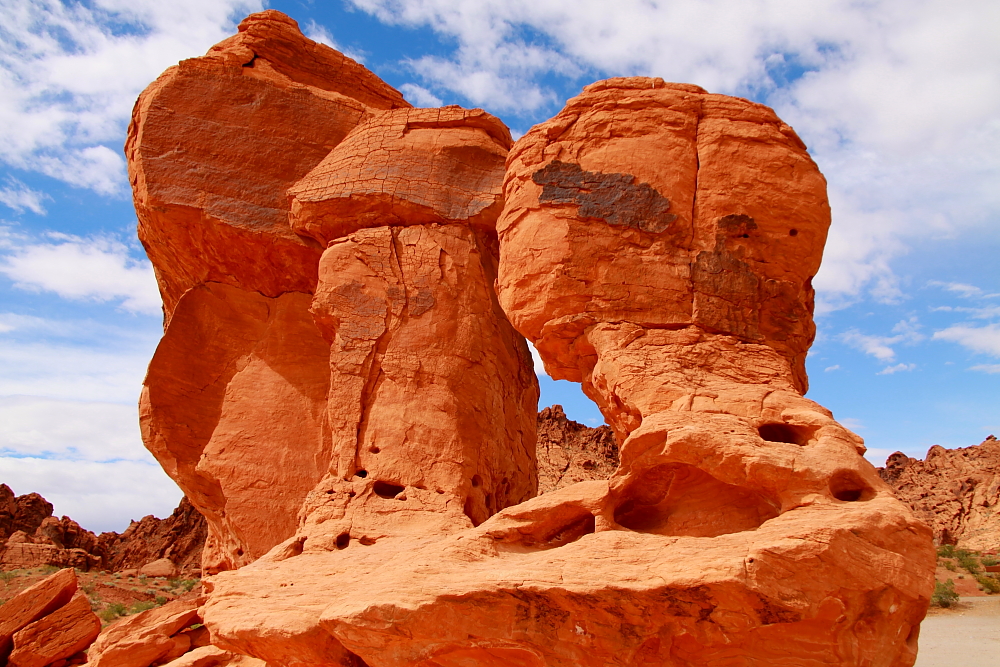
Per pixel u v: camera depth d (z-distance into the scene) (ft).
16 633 46.26
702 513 23.48
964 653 53.06
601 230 28.07
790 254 28.04
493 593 21.43
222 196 39.14
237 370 40.09
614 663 20.86
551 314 27.81
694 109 29.55
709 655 20.80
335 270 34.71
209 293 40.81
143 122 39.37
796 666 20.24
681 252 27.78
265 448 37.60
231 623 24.95
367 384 33.19
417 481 31.35
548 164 29.35
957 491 134.41
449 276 35.17
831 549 19.83
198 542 131.85
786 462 21.57
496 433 35.37
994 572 94.53
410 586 22.25
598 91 30.30
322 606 24.25
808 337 28.78
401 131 37.96
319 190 37.09
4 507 132.57
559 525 24.70
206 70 40.83
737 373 25.73
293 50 44.34
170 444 39.63
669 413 23.44
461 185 36.91
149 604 84.17
